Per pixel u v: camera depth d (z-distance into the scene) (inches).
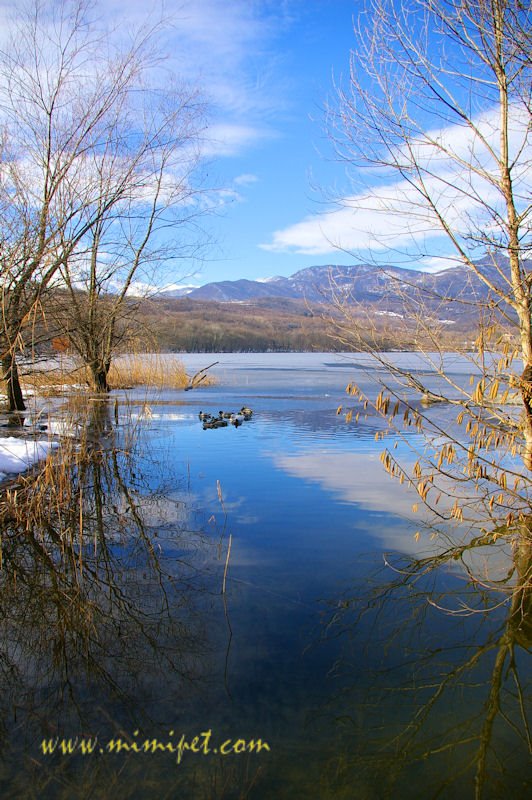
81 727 134.4
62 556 240.5
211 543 251.8
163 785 116.1
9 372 354.9
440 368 235.8
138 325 761.0
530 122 222.5
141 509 301.4
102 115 409.4
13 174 363.3
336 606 193.6
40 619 188.7
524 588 208.1
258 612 189.6
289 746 129.2
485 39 229.9
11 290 361.1
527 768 124.2
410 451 442.6
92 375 778.2
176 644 168.4
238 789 114.6
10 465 350.0
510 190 227.8
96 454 417.1
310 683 150.9
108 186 434.6
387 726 135.5
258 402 807.7
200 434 534.0
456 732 135.1
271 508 299.4
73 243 381.4
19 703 143.5
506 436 243.6
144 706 142.0
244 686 149.6
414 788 117.0
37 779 117.9
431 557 237.0
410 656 165.5
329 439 505.0
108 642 172.4
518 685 153.4
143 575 219.8
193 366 1831.9
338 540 254.8
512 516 253.4
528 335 222.5
